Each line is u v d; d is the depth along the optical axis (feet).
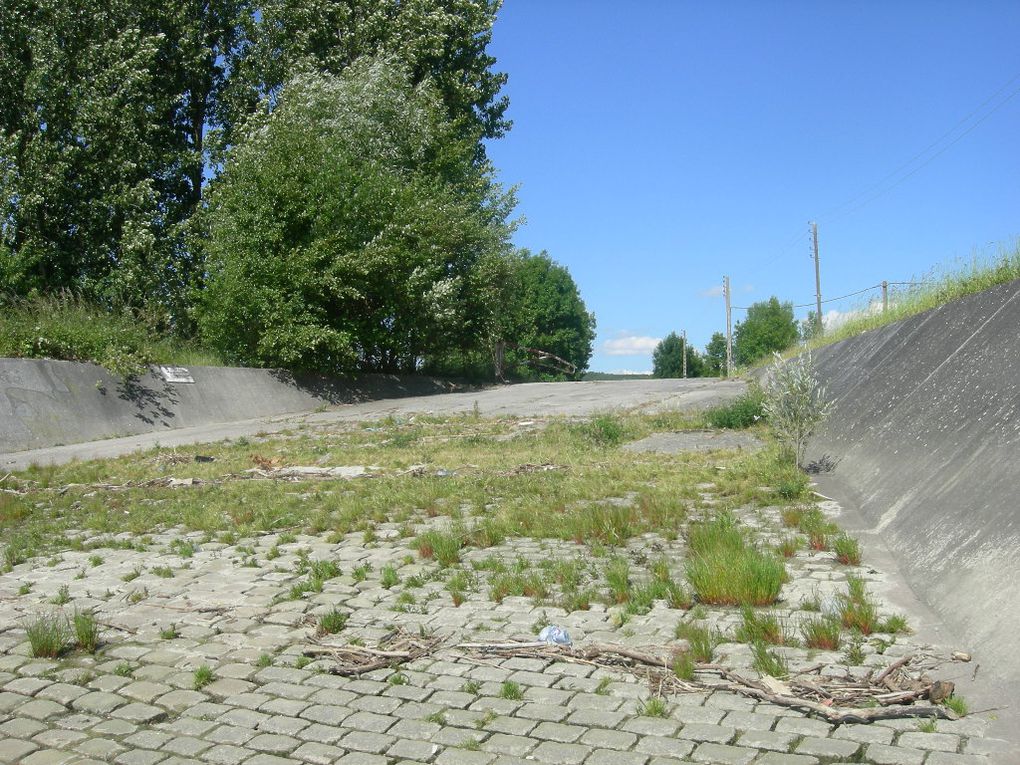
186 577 23.80
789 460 35.45
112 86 85.05
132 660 18.17
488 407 68.59
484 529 26.55
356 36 100.58
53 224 83.05
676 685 15.53
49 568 25.32
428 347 96.99
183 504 33.68
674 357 285.64
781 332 219.41
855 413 38.09
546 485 34.27
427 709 15.38
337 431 57.00
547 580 21.70
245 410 69.15
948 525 21.13
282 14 98.43
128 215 84.89
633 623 18.63
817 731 13.66
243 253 76.23
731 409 50.24
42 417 53.78
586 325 207.51
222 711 15.67
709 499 30.91
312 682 16.80
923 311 44.14
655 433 49.26
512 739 14.08
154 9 93.50
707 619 18.63
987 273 40.70
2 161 77.66
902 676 15.10
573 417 58.75
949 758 12.53
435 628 19.10
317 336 74.69
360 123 87.81
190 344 76.79
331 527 29.07
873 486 28.73
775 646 16.92
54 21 83.20
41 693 16.66
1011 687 14.11
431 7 102.99
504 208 108.58
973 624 16.51
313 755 13.97
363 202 79.51
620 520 26.86
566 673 16.53
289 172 77.36
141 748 14.43
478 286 97.30
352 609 20.61
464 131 110.52
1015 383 25.17
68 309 66.59
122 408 59.62
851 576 20.71
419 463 41.83
